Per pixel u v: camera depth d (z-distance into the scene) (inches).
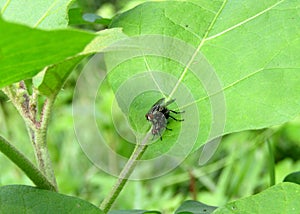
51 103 9.0
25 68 7.0
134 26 10.1
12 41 6.1
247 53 9.5
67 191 23.1
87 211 8.6
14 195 8.6
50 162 9.1
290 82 9.1
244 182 22.2
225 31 9.8
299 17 9.6
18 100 9.1
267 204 8.6
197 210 10.4
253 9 9.8
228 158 22.3
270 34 9.6
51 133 25.1
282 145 24.5
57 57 6.7
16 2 9.3
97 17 11.9
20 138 23.9
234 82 9.3
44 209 8.5
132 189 21.4
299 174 10.6
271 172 12.2
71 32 6.1
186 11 10.0
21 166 8.5
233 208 8.6
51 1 9.2
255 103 9.0
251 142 22.5
